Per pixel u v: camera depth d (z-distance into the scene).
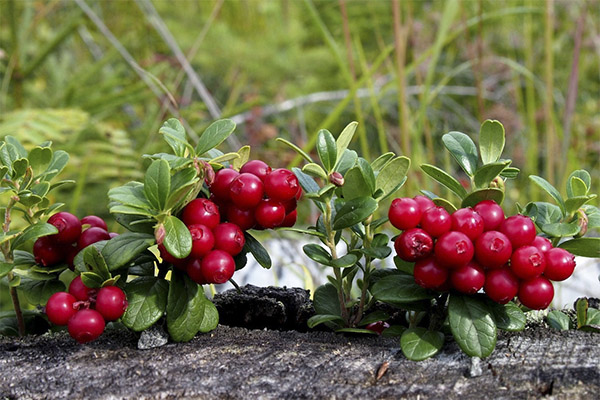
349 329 0.35
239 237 0.34
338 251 0.56
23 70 0.77
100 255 0.33
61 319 0.33
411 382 0.33
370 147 0.96
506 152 0.88
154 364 0.34
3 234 0.34
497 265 0.32
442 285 0.33
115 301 0.33
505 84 1.04
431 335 0.34
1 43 0.85
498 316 0.33
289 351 0.34
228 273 0.33
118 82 0.82
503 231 0.33
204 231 0.33
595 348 0.34
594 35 0.87
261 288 0.40
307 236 0.59
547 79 0.66
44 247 0.35
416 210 0.33
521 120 0.86
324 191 0.33
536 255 0.32
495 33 1.04
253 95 0.97
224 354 0.34
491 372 0.33
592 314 0.36
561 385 0.32
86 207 0.66
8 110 0.84
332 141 0.34
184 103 0.88
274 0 1.14
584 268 0.54
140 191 0.34
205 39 0.97
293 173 0.35
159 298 0.34
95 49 1.01
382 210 0.64
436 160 0.92
